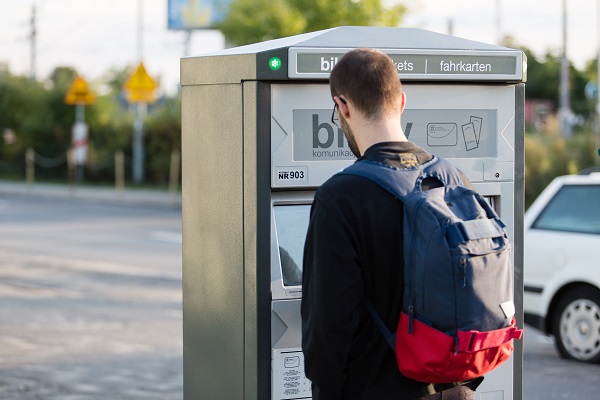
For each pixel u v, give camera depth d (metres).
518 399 3.96
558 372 8.01
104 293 11.96
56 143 39.62
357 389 3.00
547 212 8.87
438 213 2.86
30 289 12.18
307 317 2.96
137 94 29.44
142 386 7.26
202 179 3.93
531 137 25.06
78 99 32.03
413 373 2.90
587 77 65.88
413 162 3.03
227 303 3.79
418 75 3.70
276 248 3.63
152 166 35.91
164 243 17.92
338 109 3.13
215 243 3.86
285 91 3.63
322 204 2.93
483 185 3.92
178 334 9.37
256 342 3.62
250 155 3.62
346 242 2.88
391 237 2.92
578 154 24.08
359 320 2.96
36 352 8.41
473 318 2.81
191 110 4.00
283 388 3.65
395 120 3.08
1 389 7.06
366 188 2.93
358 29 3.77
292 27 23.62
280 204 3.68
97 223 22.05
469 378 2.95
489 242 2.89
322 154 3.69
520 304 3.97
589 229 8.49
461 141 3.88
